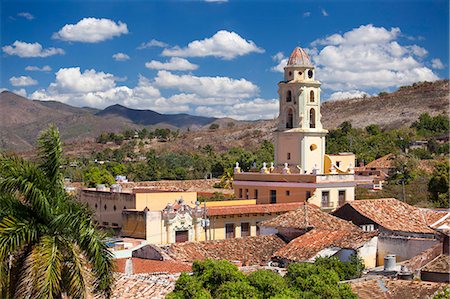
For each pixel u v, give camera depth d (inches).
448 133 6560.0
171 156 5812.0
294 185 2704.2
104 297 850.8
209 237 2225.6
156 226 2069.4
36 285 764.0
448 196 3216.0
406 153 5187.0
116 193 2246.6
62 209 813.2
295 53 2987.2
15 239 773.3
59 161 846.5
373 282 1164.5
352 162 3250.5
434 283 1139.9
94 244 810.8
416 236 1755.7
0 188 805.9
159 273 1295.5
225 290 932.6
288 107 2965.1
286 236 1823.3
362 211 1940.2
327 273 1053.8
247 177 2893.7
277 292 949.8
